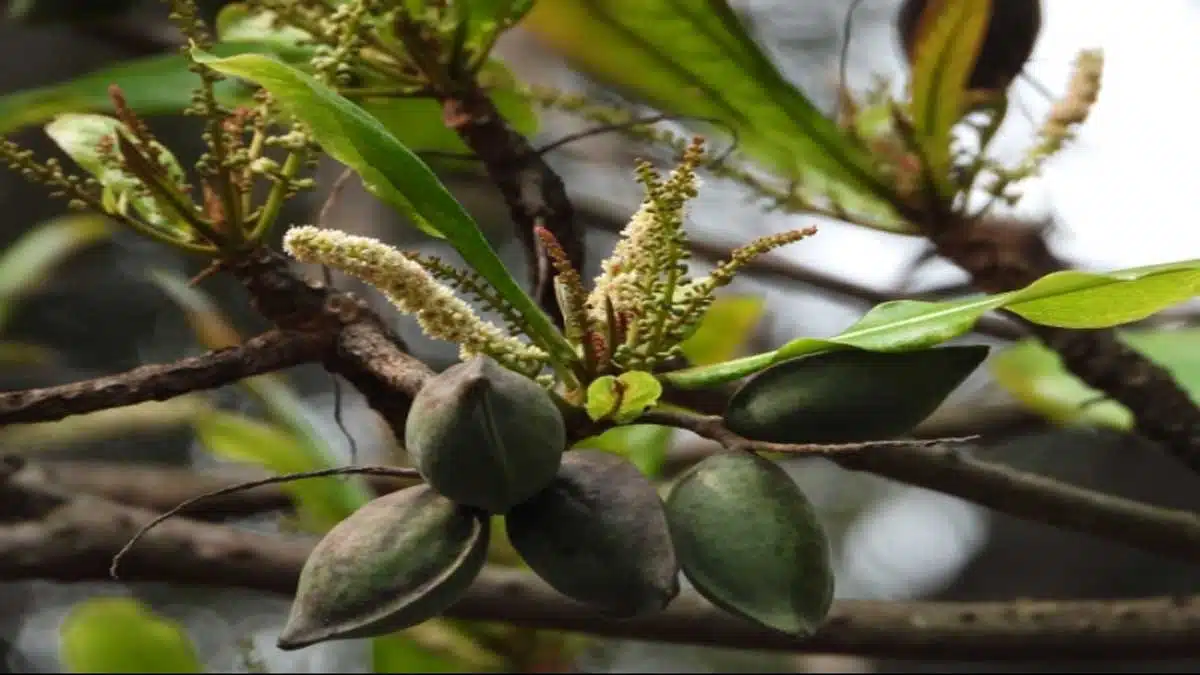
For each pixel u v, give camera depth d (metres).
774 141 1.28
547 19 1.27
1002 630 1.29
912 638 1.29
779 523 1.02
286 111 1.11
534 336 1.05
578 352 1.06
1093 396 1.47
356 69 1.19
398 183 1.04
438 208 1.04
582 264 1.18
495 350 1.05
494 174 1.19
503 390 1.00
